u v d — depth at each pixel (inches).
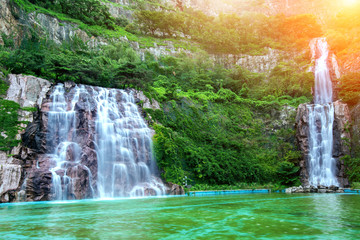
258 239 255.0
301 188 1152.2
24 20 1486.2
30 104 947.3
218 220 364.2
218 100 1712.6
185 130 1350.9
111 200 733.9
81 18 2018.9
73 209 510.3
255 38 2689.5
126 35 2223.2
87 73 1232.8
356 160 1323.8
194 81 1843.0
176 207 528.7
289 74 2111.2
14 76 991.0
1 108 868.0
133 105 1205.1
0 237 269.1
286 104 1726.1
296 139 1566.2
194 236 268.4
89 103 1043.9
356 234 276.5
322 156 1438.2
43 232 291.1
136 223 343.0
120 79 1321.4
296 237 263.0
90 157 887.1
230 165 1259.8
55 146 933.2
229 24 2778.1
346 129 1416.1
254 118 1707.7
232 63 2472.9
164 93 1456.7
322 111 1520.7
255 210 473.7
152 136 1106.7
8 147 815.1
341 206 532.7
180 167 1105.4
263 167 1375.5
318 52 2289.6
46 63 1136.8
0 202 696.4
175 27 2647.6
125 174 945.5
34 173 785.6
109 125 1018.1
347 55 2039.9
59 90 1087.0
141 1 2940.5
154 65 1894.7
